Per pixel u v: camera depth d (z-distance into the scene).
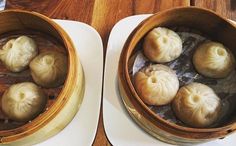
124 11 0.29
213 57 0.25
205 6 0.29
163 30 0.25
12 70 0.26
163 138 0.23
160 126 0.21
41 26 0.26
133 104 0.22
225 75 0.26
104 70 0.27
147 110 0.21
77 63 0.23
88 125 0.25
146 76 0.24
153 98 0.24
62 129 0.24
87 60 0.27
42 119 0.21
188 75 0.26
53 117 0.22
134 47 0.25
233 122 0.22
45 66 0.25
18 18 0.25
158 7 0.29
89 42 0.27
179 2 0.29
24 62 0.26
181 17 0.25
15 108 0.24
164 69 0.25
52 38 0.27
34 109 0.24
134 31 0.24
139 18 0.28
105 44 0.28
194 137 0.21
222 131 0.21
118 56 0.27
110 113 0.25
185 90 0.24
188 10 0.24
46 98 0.25
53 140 0.24
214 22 0.25
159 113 0.25
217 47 0.25
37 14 0.24
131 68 0.26
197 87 0.24
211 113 0.24
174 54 0.26
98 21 0.29
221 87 0.26
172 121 0.24
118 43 0.27
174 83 0.24
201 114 0.23
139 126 0.24
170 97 0.24
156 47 0.25
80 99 0.25
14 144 0.22
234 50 0.25
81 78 0.24
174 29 0.27
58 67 0.25
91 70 0.26
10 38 0.27
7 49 0.26
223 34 0.25
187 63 0.26
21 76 0.27
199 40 0.27
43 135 0.23
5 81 0.26
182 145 0.24
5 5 0.29
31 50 0.26
